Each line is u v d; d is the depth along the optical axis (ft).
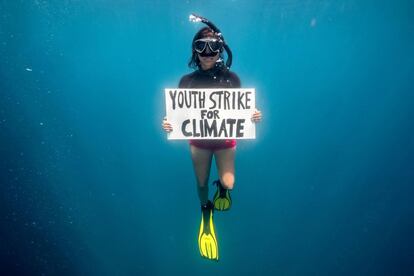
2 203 11.05
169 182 14.79
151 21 15.29
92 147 15.05
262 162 15.75
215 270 10.54
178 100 5.44
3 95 14.64
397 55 16.52
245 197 13.85
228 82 5.52
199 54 5.05
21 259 9.46
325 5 13.02
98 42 17.12
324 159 16.71
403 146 16.02
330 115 19.10
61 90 16.29
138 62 19.63
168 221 12.39
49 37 14.76
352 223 12.10
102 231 11.09
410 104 17.69
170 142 13.41
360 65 18.33
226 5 13.33
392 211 12.34
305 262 10.53
